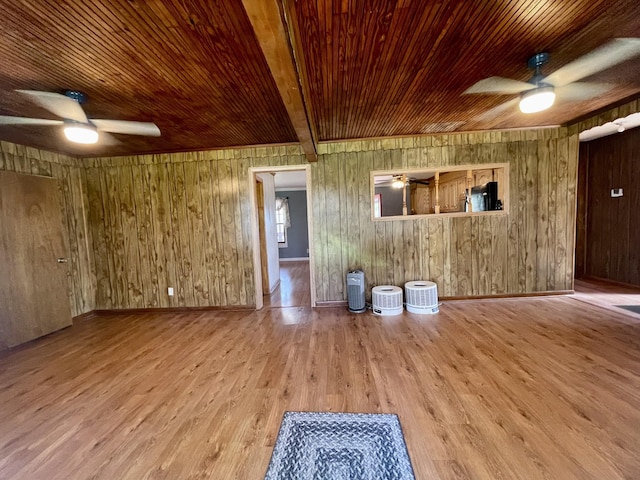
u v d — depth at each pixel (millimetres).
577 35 1867
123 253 4402
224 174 4246
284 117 3066
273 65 1675
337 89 2521
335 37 1812
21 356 3002
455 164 4086
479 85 2221
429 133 3971
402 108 2990
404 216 4176
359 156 4133
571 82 2307
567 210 4125
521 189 4113
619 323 3172
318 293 4293
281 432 1777
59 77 2098
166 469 1554
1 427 1922
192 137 3617
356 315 3840
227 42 1775
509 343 2803
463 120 3461
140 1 1410
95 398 2211
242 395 2174
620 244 4684
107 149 3996
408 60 2088
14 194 3354
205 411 2012
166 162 4277
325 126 3525
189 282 4383
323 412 1938
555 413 1840
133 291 4434
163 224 4344
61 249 3863
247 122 3170
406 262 4215
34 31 1591
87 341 3361
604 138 4875
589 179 5156
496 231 4168
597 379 2166
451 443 1641
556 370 2307
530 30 1807
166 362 2756
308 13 1595
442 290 4230
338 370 2457
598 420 1764
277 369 2527
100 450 1700
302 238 9219
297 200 9156
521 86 2242
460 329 3197
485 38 1868
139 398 2191
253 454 1628
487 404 1950
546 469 1452
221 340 3219
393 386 2193
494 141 4051
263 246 5125
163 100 2535
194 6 1466
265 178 5270
